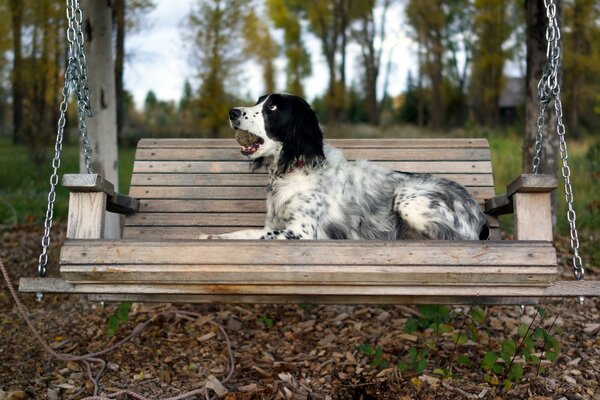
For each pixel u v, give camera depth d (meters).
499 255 2.28
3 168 12.43
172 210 3.77
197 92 18.97
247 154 3.25
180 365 3.60
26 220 7.71
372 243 2.30
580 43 20.58
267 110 3.24
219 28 18.45
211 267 2.28
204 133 19.64
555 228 6.39
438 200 3.18
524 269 2.28
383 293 2.41
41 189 10.66
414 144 3.95
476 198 3.75
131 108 25.78
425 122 32.22
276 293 2.43
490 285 2.36
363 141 3.97
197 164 3.90
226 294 2.62
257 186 3.82
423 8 27.66
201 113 19.33
